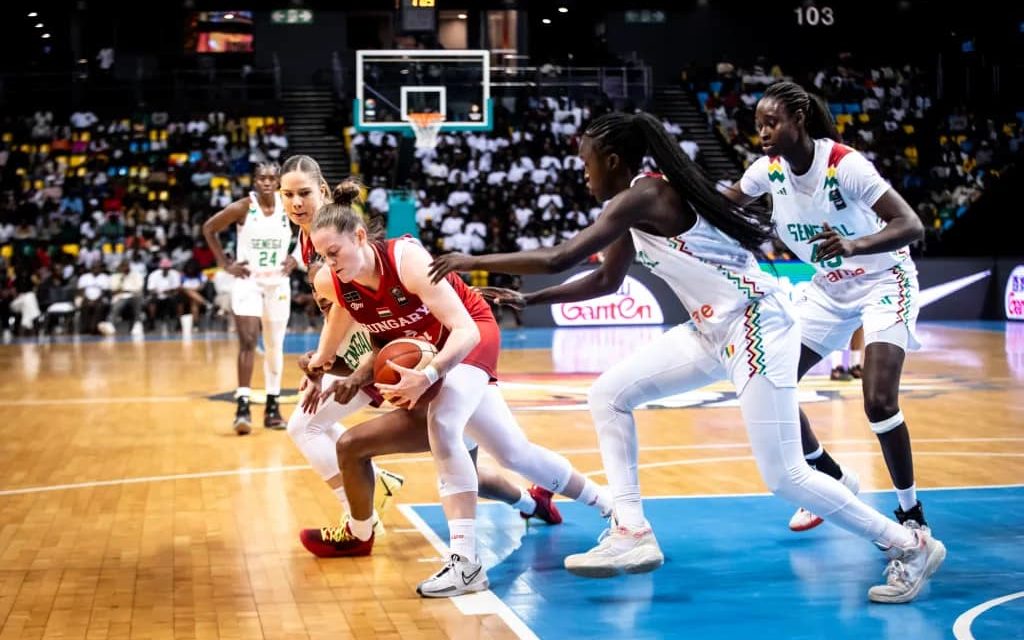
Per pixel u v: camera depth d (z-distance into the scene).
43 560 4.61
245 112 23.91
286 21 26.38
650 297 17.72
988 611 3.82
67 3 25.75
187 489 6.08
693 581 4.26
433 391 4.11
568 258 3.77
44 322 17.86
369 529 4.62
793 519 5.04
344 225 3.94
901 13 26.45
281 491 6.01
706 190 3.93
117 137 23.00
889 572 3.99
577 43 26.55
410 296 4.09
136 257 18.23
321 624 3.75
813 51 26.92
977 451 7.05
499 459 4.67
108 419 8.77
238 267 7.86
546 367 12.19
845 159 4.38
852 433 7.72
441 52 16.00
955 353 13.16
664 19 26.59
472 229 19.55
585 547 4.81
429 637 3.60
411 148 16.55
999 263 18.28
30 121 23.28
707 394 10.10
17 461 6.96
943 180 22.31
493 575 4.38
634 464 4.35
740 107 24.52
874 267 4.66
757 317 4.02
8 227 20.28
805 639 3.54
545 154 22.16
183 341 16.16
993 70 24.36
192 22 26.36
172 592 4.14
